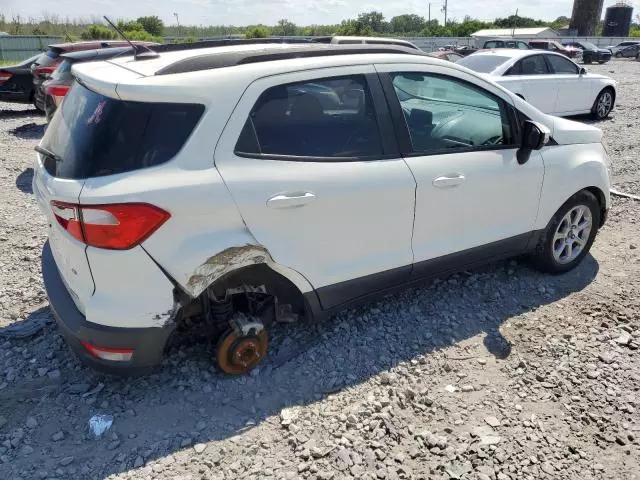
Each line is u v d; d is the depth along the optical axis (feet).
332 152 10.49
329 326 12.30
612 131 34.78
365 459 8.81
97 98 9.32
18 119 43.70
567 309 13.23
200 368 10.83
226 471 8.55
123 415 9.68
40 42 110.22
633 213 19.36
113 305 8.85
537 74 36.50
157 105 8.91
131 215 8.46
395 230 11.33
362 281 11.27
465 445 9.12
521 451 9.02
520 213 13.33
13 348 11.68
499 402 10.14
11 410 9.82
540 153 13.44
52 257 11.06
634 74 86.17
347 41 13.98
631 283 14.42
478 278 14.55
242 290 10.36
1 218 19.49
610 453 9.01
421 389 10.45
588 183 14.30
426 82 11.88
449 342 11.92
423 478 8.48
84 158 8.82
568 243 14.74
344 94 10.70
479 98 12.60
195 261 9.02
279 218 9.78
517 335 12.22
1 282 14.52
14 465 8.61
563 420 9.71
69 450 8.93
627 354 11.49
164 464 8.64
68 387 10.37
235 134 9.43
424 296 13.66
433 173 11.53
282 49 10.77
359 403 10.04
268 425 9.53
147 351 9.20
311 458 8.81
